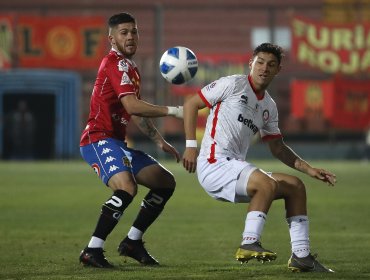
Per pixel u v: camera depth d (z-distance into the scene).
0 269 32.16
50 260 35.03
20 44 134.88
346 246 40.34
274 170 106.31
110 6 138.62
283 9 140.50
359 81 136.00
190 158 29.86
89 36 134.88
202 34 153.88
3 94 134.88
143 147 139.12
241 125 30.03
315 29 136.88
